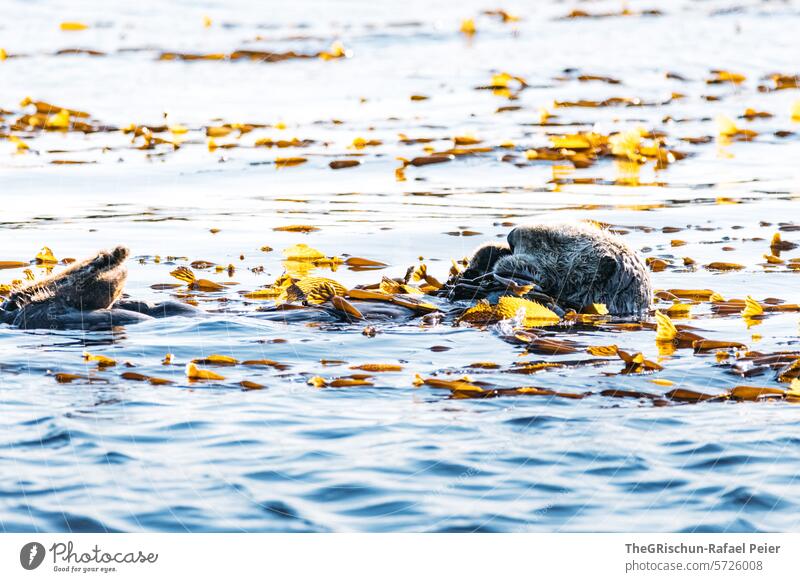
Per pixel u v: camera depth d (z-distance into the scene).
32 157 38.78
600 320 19.39
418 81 54.78
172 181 35.25
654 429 12.95
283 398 14.01
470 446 12.40
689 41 66.31
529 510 10.99
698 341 17.23
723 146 41.72
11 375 14.70
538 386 14.69
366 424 13.04
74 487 11.24
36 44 63.03
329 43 65.38
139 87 52.28
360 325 18.28
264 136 42.84
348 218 29.86
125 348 16.25
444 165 38.25
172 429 12.75
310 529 10.62
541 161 39.06
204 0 82.38
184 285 21.91
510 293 19.72
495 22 75.25
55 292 17.53
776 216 30.33
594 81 55.09
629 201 32.56
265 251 25.80
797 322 19.14
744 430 12.88
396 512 10.91
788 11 77.06
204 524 10.68
